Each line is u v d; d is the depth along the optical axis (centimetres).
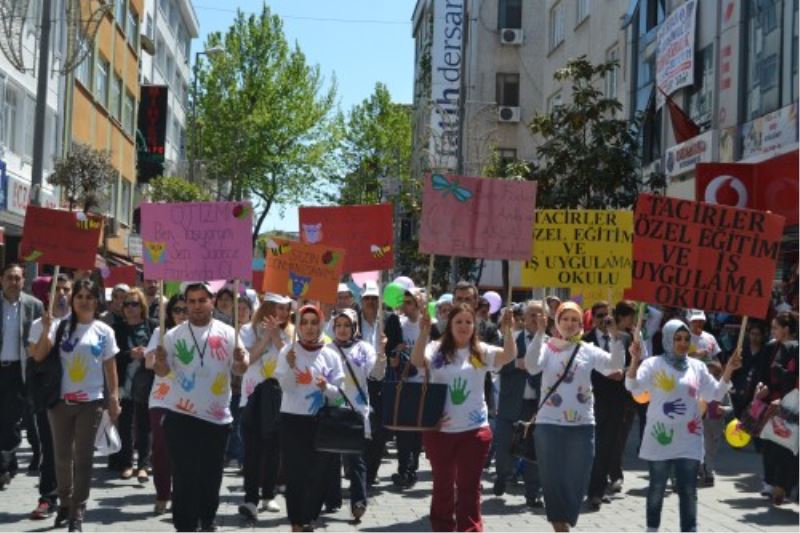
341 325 1012
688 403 912
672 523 1075
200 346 862
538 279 964
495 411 1391
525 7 4766
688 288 913
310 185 5947
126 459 1286
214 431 866
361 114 6481
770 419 1155
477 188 920
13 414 1187
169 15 6141
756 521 1096
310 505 916
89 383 943
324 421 894
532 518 1092
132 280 1939
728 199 2017
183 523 856
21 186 2811
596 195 2269
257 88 5788
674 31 2562
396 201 4225
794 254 1995
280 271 1012
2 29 2617
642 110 2677
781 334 1250
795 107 1920
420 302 1334
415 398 842
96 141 3831
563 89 3619
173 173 5834
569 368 890
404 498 1207
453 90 4750
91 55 3675
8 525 988
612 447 1156
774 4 2053
